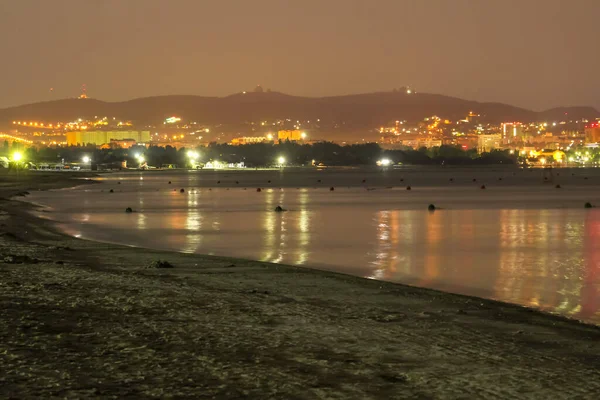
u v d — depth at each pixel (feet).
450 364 44.29
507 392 38.99
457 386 39.70
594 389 40.14
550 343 52.60
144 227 171.42
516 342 52.34
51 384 35.94
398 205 270.26
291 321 55.42
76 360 40.50
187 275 83.87
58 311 53.47
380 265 108.17
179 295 64.59
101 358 41.27
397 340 50.42
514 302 77.71
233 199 309.22
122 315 53.78
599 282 92.02
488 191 395.55
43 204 259.60
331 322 55.93
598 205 268.00
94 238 143.23
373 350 46.98
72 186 437.58
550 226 179.73
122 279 73.92
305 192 384.06
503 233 161.07
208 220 195.21
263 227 174.50
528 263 110.93
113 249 113.91
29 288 63.67
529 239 148.05
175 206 258.16
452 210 241.35
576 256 119.65
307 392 37.22
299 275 86.22
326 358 44.29
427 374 41.73
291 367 41.78
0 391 34.45
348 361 43.83
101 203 270.67
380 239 147.13
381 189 423.64
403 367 43.09
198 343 46.21
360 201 297.12
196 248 128.98
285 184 506.07
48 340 44.47
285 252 124.36
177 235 152.97
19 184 448.65
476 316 62.80
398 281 92.58
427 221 195.31
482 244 137.80
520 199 312.91
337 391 37.70
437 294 75.05
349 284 79.61
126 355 42.22
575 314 71.05
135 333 47.98
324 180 594.65
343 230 166.71
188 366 40.68
